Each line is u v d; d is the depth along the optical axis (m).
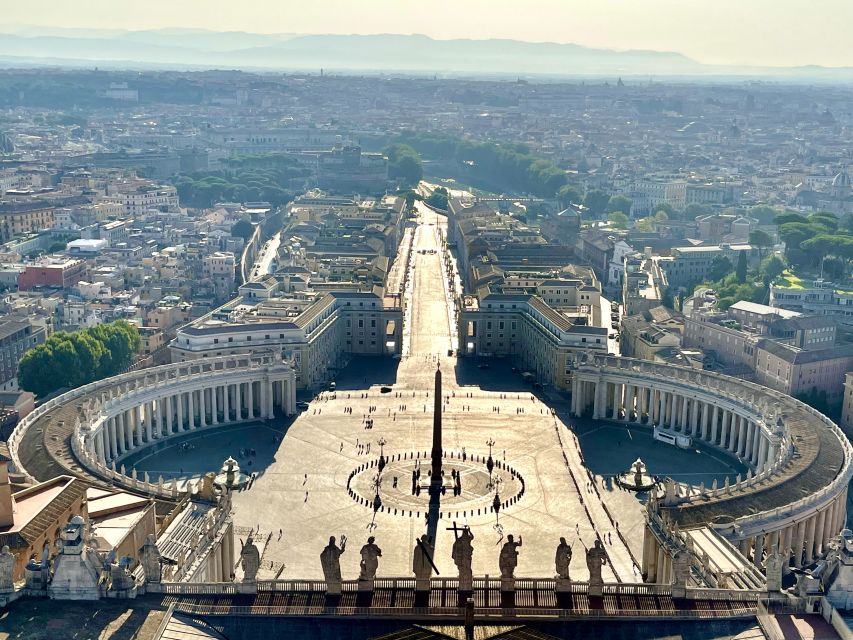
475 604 176.38
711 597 179.25
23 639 160.75
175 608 172.88
